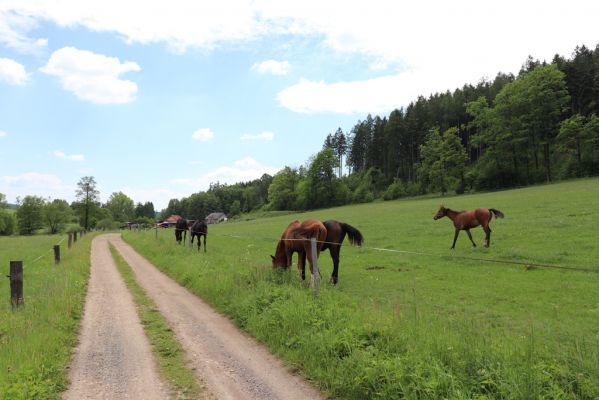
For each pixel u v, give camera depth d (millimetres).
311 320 6816
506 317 8570
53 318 7746
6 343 6184
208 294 10727
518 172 72750
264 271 10648
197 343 7027
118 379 5465
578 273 12281
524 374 4105
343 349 5680
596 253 14430
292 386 5238
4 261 19562
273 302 8242
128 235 46906
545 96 69562
